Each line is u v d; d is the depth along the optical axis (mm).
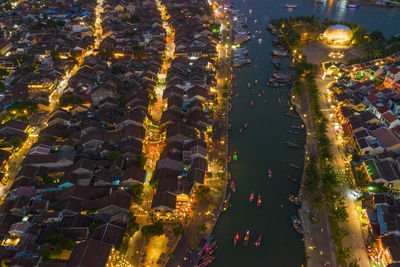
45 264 82125
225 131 147750
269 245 97250
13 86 180375
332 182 110812
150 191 114000
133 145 128125
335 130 144625
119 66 197750
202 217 104500
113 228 92750
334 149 133375
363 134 132750
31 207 101812
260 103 171625
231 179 121812
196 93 163250
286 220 105250
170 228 99750
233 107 168500
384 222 94188
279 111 164500
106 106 157500
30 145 137500
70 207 100750
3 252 87312
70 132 140625
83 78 182500
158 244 95000
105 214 101438
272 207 110062
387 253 85625
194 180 109750
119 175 114875
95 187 111938
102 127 142250
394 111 150000
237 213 107875
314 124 150750
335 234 96875
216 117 158125
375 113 149250
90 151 129875
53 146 131375
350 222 101000
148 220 102812
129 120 139625
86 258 79938
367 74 190375
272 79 191000
